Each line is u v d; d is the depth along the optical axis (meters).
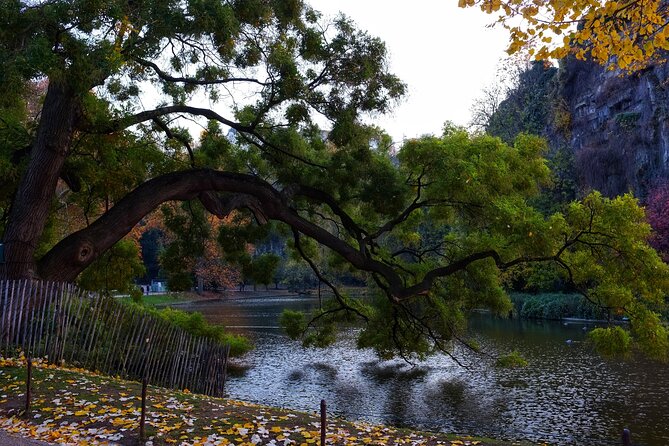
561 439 13.48
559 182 49.53
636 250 12.76
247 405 9.44
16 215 11.91
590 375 20.95
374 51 13.83
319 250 23.48
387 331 17.75
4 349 10.47
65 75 10.48
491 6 7.74
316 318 18.92
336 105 14.17
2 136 14.23
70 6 10.14
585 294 14.17
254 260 19.09
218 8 11.68
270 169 18.41
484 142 14.58
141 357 12.45
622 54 7.78
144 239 75.31
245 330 36.56
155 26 11.56
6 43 10.51
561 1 7.42
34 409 7.71
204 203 13.24
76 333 11.48
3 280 11.12
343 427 8.05
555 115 57.31
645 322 12.67
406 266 17.14
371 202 16.00
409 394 18.47
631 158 44.97
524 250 13.95
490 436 13.79
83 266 12.43
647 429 14.11
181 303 61.91
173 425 7.32
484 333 33.72
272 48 13.61
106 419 7.43
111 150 15.50
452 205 15.29
